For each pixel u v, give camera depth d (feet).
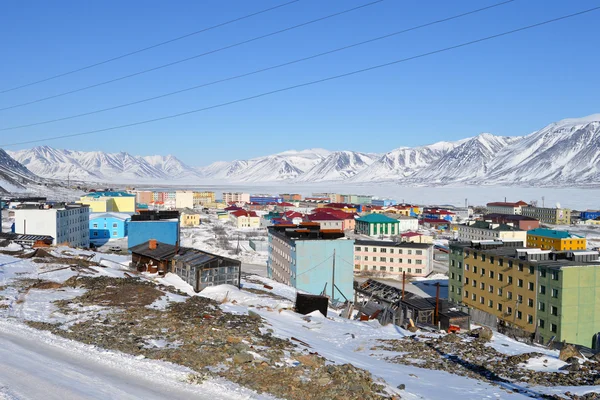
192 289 203.21
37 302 140.46
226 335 107.04
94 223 568.41
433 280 430.61
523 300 271.90
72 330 108.58
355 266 464.24
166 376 79.20
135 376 78.89
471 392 86.43
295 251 317.63
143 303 146.20
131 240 357.20
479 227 594.24
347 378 81.46
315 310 179.52
